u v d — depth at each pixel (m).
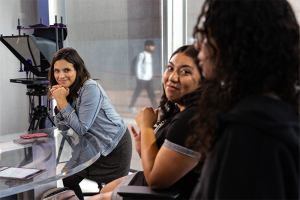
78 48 3.45
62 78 1.94
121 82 3.14
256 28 0.56
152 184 1.04
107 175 2.08
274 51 0.56
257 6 0.56
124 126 2.15
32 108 2.58
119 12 3.05
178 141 1.01
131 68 3.05
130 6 2.96
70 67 1.94
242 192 0.53
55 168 1.29
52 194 1.44
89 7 3.29
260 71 0.57
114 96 3.21
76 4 3.39
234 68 0.59
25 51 2.45
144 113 1.26
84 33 3.37
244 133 0.54
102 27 3.21
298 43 0.59
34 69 2.55
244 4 0.57
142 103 3.01
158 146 1.19
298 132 0.57
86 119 1.91
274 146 0.52
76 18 3.41
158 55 2.83
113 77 3.20
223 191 0.55
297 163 0.54
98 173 2.07
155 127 1.43
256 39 0.56
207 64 0.66
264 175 0.52
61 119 1.98
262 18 0.55
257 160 0.53
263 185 0.52
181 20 2.64
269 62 0.56
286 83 0.59
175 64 1.14
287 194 0.55
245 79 0.59
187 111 1.06
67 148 1.60
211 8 0.61
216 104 0.68
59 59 1.94
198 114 0.76
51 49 2.47
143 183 1.27
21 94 3.49
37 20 3.57
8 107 3.40
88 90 1.95
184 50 1.16
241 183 0.53
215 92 0.70
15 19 3.38
